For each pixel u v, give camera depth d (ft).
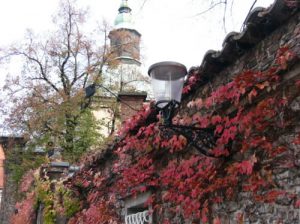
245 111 13.17
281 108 11.85
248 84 12.26
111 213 25.82
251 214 12.82
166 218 18.52
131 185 21.95
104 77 66.49
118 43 70.79
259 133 12.58
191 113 16.47
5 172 67.21
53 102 63.67
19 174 61.87
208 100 14.03
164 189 18.88
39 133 63.21
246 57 13.44
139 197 21.84
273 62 12.15
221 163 14.28
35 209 37.45
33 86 64.64
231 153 13.98
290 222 11.28
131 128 20.21
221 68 14.62
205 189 14.64
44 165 37.32
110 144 24.52
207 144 14.40
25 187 47.29
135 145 20.26
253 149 12.92
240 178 13.44
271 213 12.01
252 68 13.11
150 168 19.81
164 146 18.16
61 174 35.14
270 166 12.16
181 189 16.22
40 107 63.10
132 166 21.63
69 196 32.04
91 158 27.91
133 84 70.74
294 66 11.32
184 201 15.89
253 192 12.67
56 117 62.69
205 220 14.69
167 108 13.85
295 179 11.30
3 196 66.23
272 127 12.17
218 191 14.52
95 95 64.18
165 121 14.05
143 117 18.85
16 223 46.19
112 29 69.72
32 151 62.69
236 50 13.44
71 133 62.39
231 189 13.65
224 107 14.10
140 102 30.45
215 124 14.32
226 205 14.12
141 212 21.45
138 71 72.13
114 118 62.85
